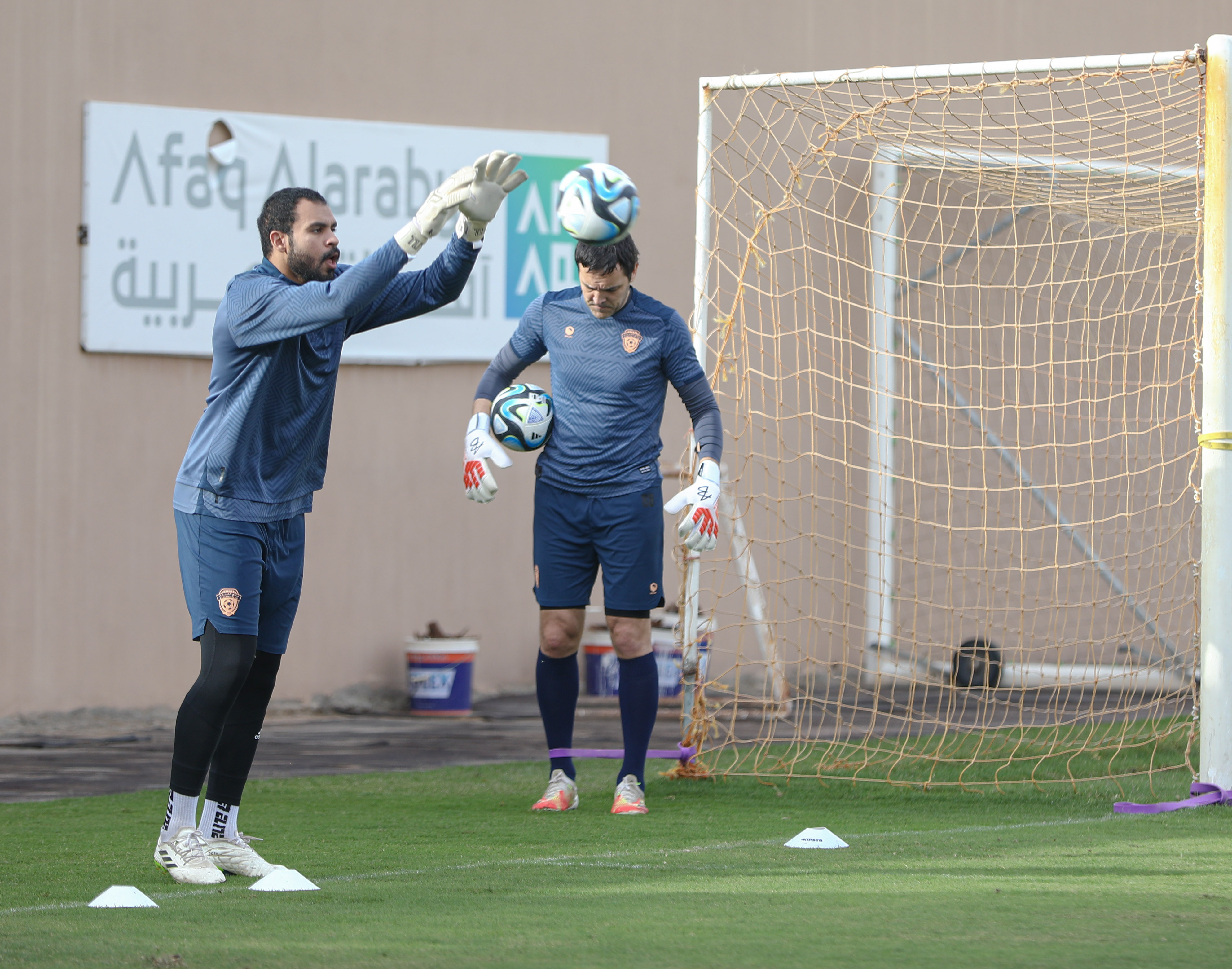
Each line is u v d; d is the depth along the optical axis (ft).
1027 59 125.29
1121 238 101.60
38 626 100.01
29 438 100.07
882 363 117.50
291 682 106.63
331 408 43.24
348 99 109.09
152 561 103.30
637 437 57.98
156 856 41.04
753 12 119.65
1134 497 124.77
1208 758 60.29
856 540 118.32
